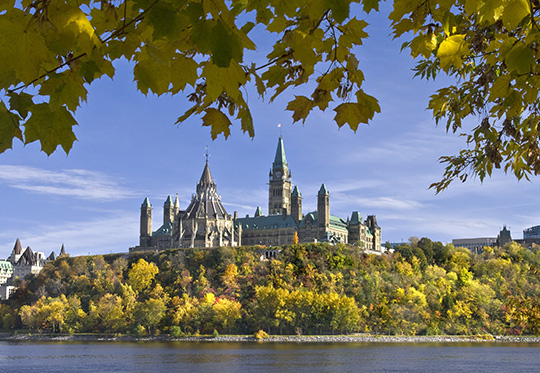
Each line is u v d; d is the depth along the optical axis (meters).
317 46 5.58
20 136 4.95
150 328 187.00
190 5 4.57
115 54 4.97
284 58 5.79
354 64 5.70
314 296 172.50
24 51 4.28
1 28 4.17
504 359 120.19
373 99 5.91
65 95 4.93
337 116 5.95
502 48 7.31
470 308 195.00
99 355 129.62
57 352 138.50
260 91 5.21
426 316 186.25
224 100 5.53
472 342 172.00
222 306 176.88
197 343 163.25
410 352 134.75
